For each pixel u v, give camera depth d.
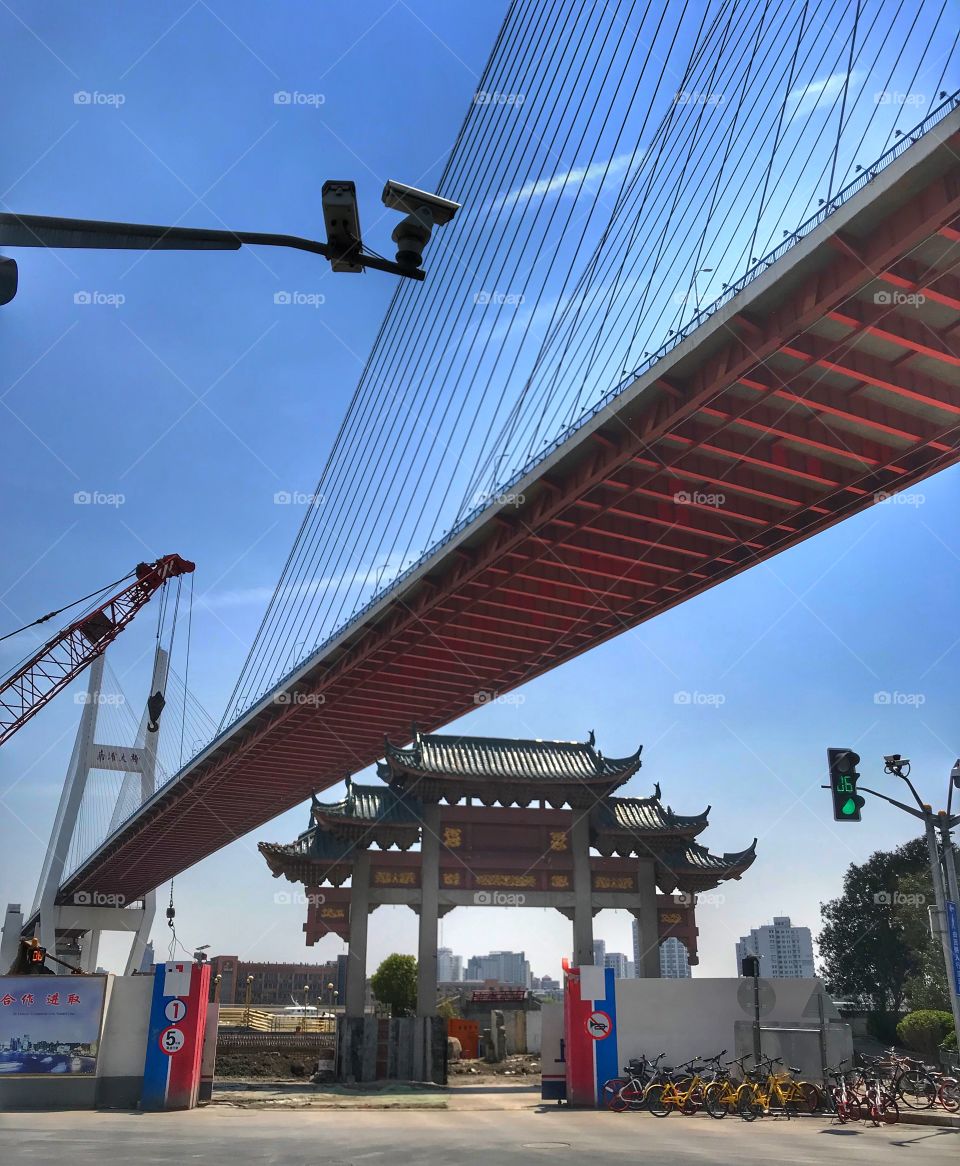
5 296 8.00
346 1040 35.16
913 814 23.00
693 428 35.03
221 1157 14.79
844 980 69.56
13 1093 23.38
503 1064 46.31
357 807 39.19
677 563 45.75
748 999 27.09
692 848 41.41
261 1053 47.03
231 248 8.11
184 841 99.94
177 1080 23.70
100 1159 14.25
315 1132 18.89
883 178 24.36
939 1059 35.66
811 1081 25.45
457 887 38.75
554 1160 14.66
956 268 26.45
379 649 56.84
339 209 8.04
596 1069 25.59
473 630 54.72
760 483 37.94
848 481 37.00
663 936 40.12
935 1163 14.47
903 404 32.69
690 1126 20.47
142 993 24.83
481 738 42.53
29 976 24.14
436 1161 14.53
